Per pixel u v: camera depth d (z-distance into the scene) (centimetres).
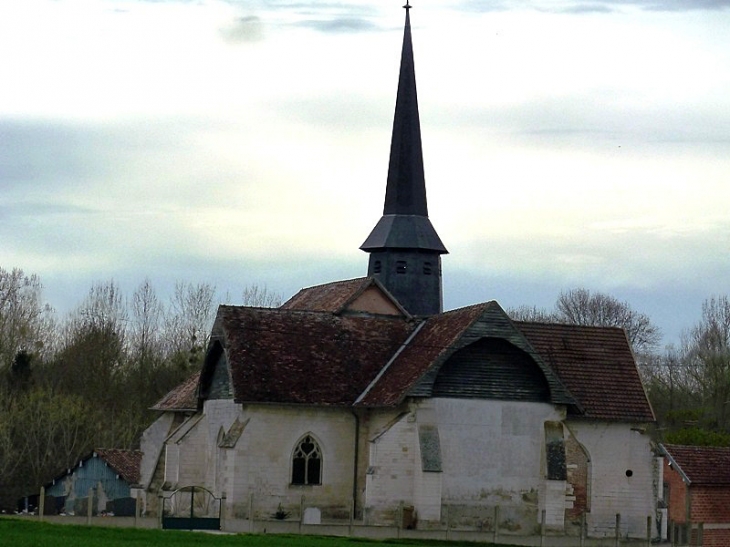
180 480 7006
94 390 11788
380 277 8619
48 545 4850
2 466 9394
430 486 6397
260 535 5872
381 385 6744
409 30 8894
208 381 7088
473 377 6625
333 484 6669
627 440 7056
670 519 7700
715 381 12019
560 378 7094
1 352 12206
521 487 6638
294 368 6750
